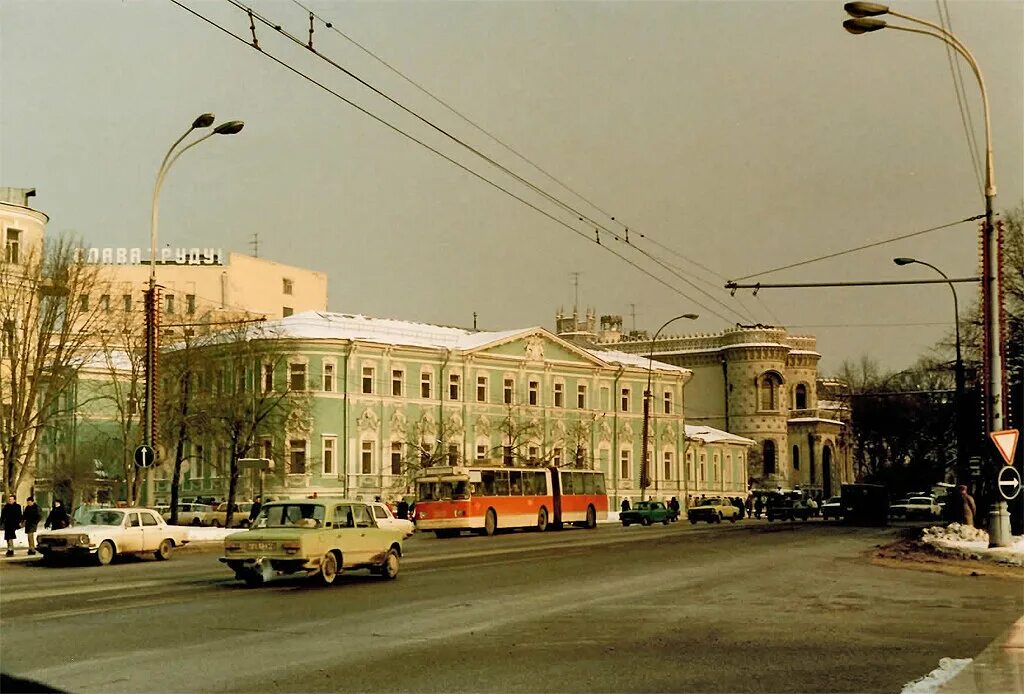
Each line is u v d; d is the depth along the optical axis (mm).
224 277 96125
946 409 89000
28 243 57281
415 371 74562
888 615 17266
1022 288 49156
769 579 23922
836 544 38469
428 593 20578
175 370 55750
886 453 94938
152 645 13836
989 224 28938
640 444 90562
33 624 15844
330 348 70000
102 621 16203
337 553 22234
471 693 10812
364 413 71062
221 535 42250
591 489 59625
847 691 10945
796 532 49062
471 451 77312
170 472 74438
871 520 61562
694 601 19344
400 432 73125
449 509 50469
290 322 71750
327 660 12734
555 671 12062
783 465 107562
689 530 52469
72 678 11484
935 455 95688
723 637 14727
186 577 24719
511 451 78062
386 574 23703
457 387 77188
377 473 71625
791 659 12898
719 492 98938
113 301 62094
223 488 70062
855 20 25469
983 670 12031
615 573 25547
